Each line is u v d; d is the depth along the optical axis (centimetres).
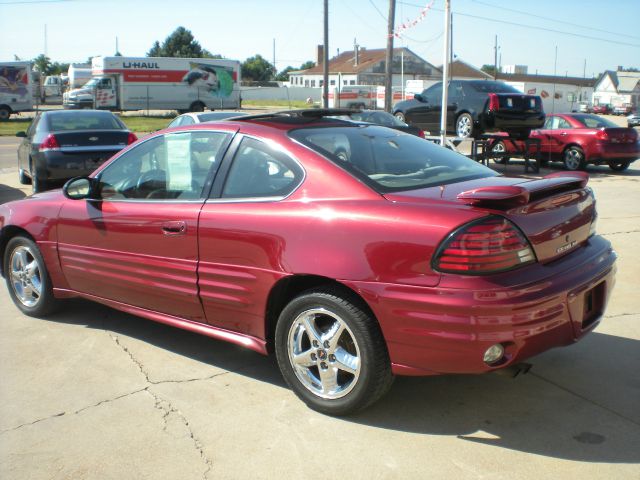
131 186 438
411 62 7981
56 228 475
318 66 8912
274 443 320
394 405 357
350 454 309
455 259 292
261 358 429
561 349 432
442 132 1402
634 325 473
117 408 359
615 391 371
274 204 355
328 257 327
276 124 391
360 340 323
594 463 297
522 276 299
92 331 482
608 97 7956
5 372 409
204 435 329
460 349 293
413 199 320
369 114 1428
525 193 298
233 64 4144
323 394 346
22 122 3584
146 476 295
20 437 330
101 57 3766
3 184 1298
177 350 444
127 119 3812
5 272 529
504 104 1377
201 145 406
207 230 378
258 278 357
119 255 432
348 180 340
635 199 1067
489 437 321
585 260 341
